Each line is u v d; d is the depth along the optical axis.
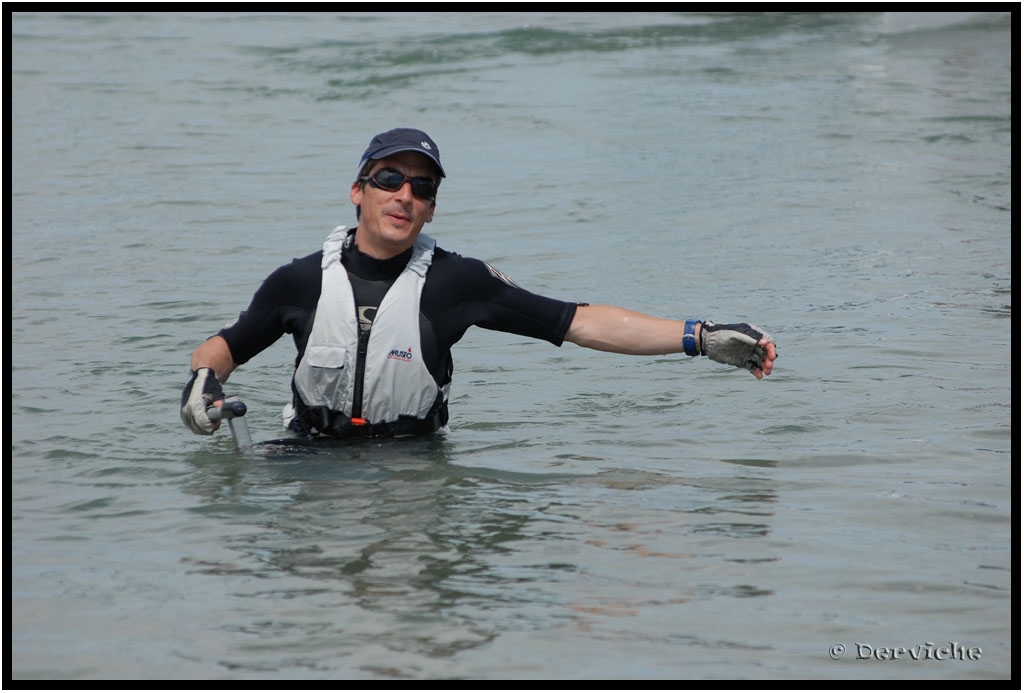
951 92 37.03
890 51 44.00
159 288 18.67
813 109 34.75
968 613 7.73
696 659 7.11
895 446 11.33
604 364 14.64
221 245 21.52
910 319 16.39
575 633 7.42
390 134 11.16
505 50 43.12
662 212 23.77
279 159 28.81
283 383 14.10
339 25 47.16
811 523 9.29
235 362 11.51
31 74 39.44
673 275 19.30
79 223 23.08
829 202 24.42
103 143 30.42
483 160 28.70
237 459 11.03
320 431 11.59
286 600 7.88
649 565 8.48
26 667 7.04
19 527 9.30
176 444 11.59
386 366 11.29
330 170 27.66
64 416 12.58
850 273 19.14
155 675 6.94
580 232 22.30
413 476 10.49
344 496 9.95
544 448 11.41
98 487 10.27
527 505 9.70
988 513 9.50
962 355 14.61
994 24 47.25
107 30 46.81
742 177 26.86
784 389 13.41
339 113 34.25
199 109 34.72
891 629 7.50
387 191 11.05
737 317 16.80
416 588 8.09
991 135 31.16
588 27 47.06
